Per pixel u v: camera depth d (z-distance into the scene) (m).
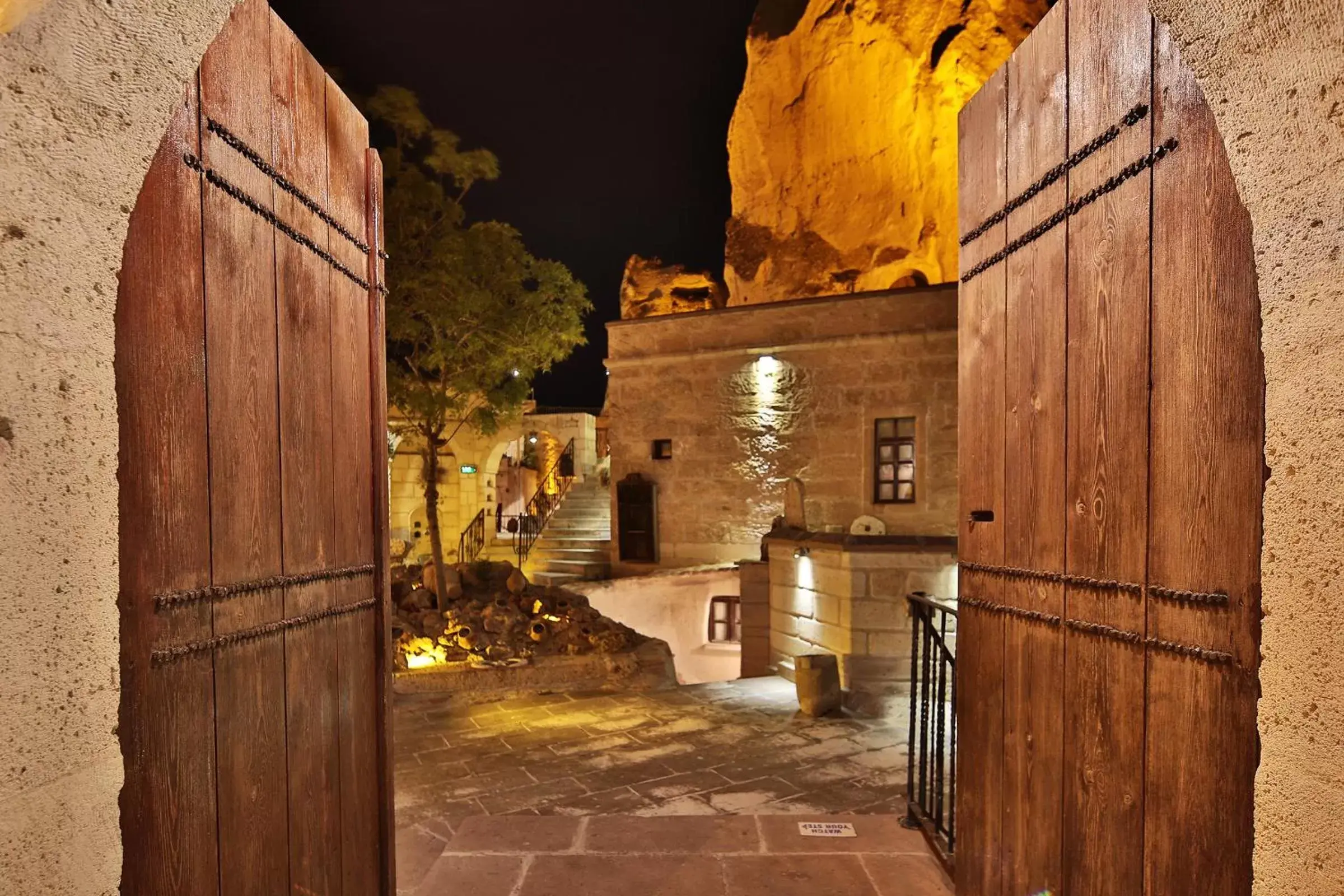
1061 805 1.99
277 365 1.78
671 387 13.59
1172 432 1.58
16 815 1.02
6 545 1.01
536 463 24.80
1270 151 1.22
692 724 6.07
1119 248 1.76
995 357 2.43
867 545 6.68
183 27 1.27
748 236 19.81
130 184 1.21
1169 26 1.38
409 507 17.67
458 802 4.46
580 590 10.41
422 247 8.62
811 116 18.38
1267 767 1.24
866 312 12.02
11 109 1.01
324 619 2.00
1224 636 1.43
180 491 1.42
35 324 1.05
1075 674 1.93
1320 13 1.10
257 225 1.71
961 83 15.66
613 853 3.39
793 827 3.66
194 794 1.45
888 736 5.71
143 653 1.32
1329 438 1.11
